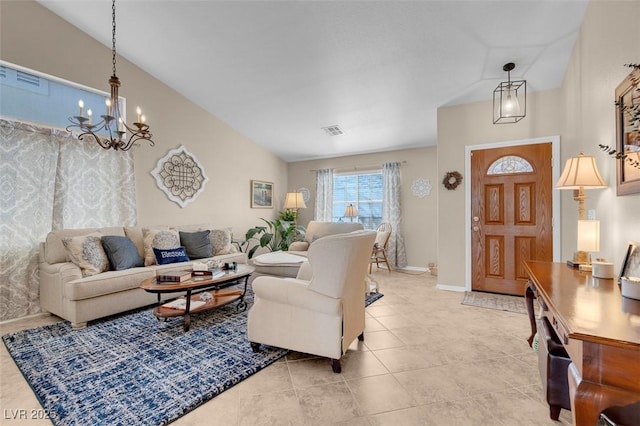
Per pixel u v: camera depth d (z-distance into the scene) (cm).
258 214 583
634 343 85
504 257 373
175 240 376
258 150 580
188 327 259
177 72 391
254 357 213
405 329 269
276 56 332
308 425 147
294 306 203
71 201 334
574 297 130
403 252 549
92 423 145
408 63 317
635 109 142
